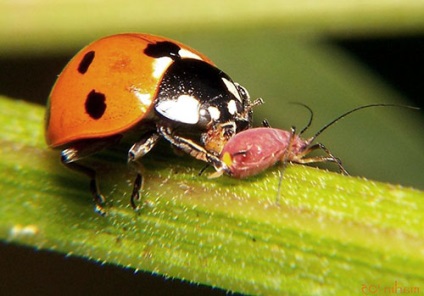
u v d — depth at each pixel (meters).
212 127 0.05
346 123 0.05
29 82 0.06
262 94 0.05
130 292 0.06
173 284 0.05
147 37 0.05
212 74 0.05
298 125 0.05
